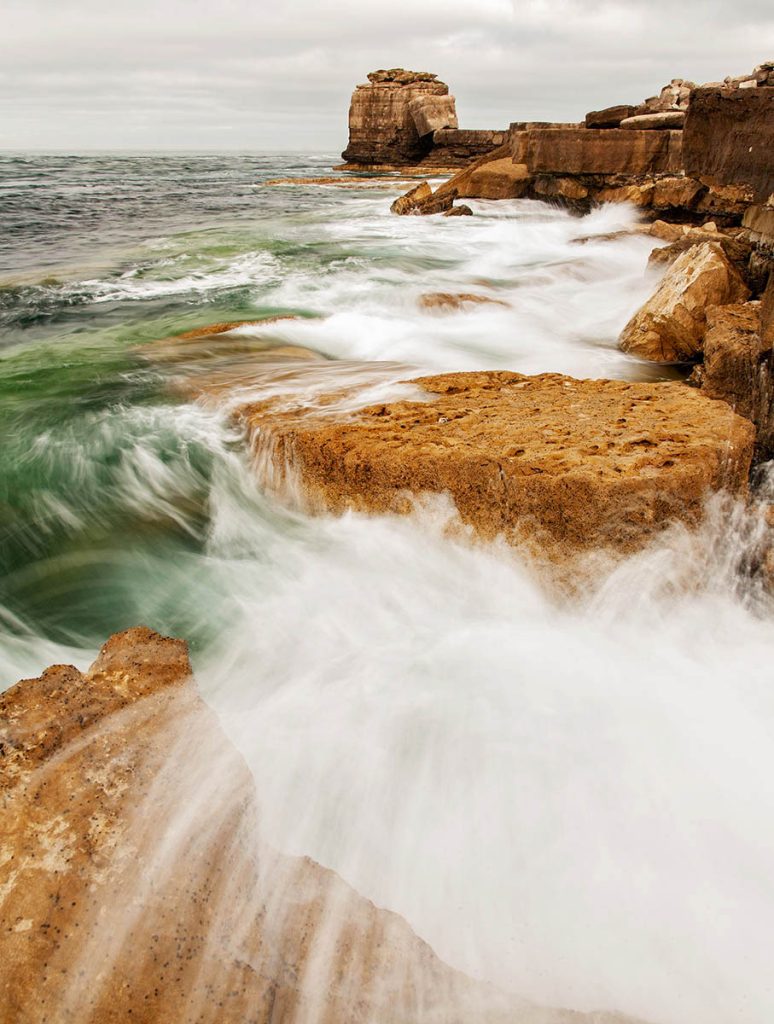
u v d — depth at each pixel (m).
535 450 4.27
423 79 60.22
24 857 2.04
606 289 12.37
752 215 9.57
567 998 2.16
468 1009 2.03
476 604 4.31
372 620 4.18
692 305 7.92
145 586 4.74
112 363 8.56
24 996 1.78
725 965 2.28
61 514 5.57
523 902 2.46
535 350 8.89
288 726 3.20
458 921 2.39
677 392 5.37
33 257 18.33
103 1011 1.79
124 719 2.59
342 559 4.79
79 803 2.22
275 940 2.08
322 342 9.30
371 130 61.59
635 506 3.88
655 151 20.34
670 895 2.50
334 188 42.94
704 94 13.48
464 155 57.19
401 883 2.52
